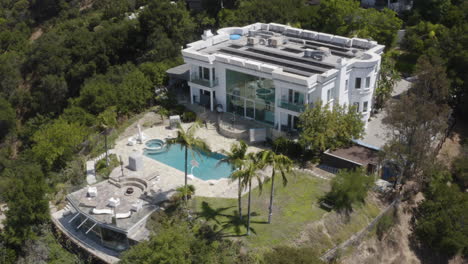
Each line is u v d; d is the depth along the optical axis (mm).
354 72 50062
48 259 37344
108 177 43781
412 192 44531
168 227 36406
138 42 89875
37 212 39000
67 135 48438
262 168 33094
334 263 35375
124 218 37000
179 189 39594
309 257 30875
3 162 67625
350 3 77188
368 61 49438
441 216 40250
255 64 49250
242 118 53875
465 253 43250
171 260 29609
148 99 60125
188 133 37750
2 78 85938
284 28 62500
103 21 111250
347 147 47000
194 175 44500
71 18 129000
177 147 49500
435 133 44656
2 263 38094
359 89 50969
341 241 36812
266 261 31062
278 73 46969
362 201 41031
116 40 89188
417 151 42562
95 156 47875
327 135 45031
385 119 44781
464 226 40719
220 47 57906
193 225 36812
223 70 52938
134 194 40656
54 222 39875
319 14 79188
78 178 43781
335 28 75938
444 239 39875
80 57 87688
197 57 53531
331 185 40500
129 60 90750
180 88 63031
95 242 37719
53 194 43344
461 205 41562
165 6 86000
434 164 44500
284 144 46812
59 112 84375
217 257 32656
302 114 45938
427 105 44156
